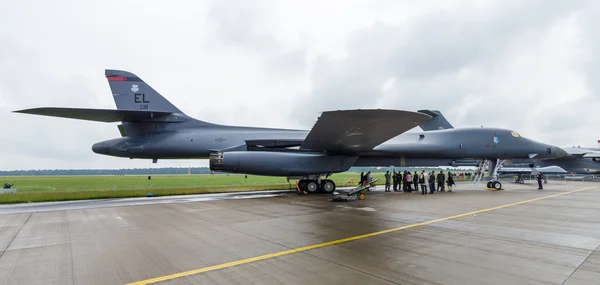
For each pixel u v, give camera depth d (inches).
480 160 693.9
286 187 741.3
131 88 579.2
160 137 582.2
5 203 459.8
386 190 652.1
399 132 454.0
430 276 136.8
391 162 643.5
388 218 291.6
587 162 1219.9
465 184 902.4
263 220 284.7
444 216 302.5
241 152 535.2
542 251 176.9
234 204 413.1
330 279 133.6
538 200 450.6
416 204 400.8
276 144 575.5
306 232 230.5
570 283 128.4
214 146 577.9
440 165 661.3
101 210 366.3
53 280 135.6
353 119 400.5
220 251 180.4
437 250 179.2
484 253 172.9
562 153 681.0
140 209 370.9
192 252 179.0
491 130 643.5
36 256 173.3
